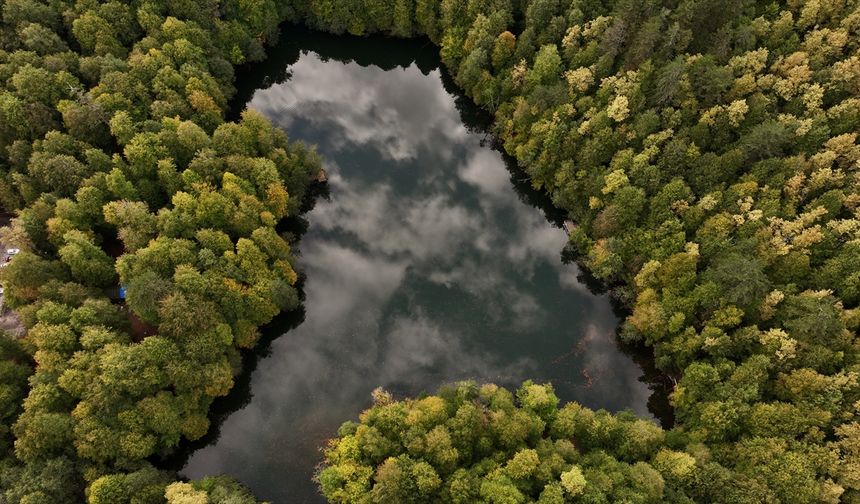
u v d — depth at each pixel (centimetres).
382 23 17188
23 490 8088
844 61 11631
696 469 8769
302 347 12325
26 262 10181
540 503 8119
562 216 14262
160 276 10406
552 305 13038
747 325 10319
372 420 9719
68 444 8856
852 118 11156
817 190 10925
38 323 9569
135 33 14638
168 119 12394
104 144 12688
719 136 11831
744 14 13100
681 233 11138
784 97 11862
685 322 10831
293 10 17588
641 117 12175
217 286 10481
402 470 8744
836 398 8875
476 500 8525
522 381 11794
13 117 11906
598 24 13300
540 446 9106
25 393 9412
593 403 11469
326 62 18612
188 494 8731
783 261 10394
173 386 10081
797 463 8481
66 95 12775
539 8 13950
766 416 9031
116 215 11012
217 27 15625
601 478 8469
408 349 12344
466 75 15300
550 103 13438
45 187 11575
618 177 12044
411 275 13625
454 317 12888
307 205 14588
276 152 13050
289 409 11381
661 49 12344
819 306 9450
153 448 9381
